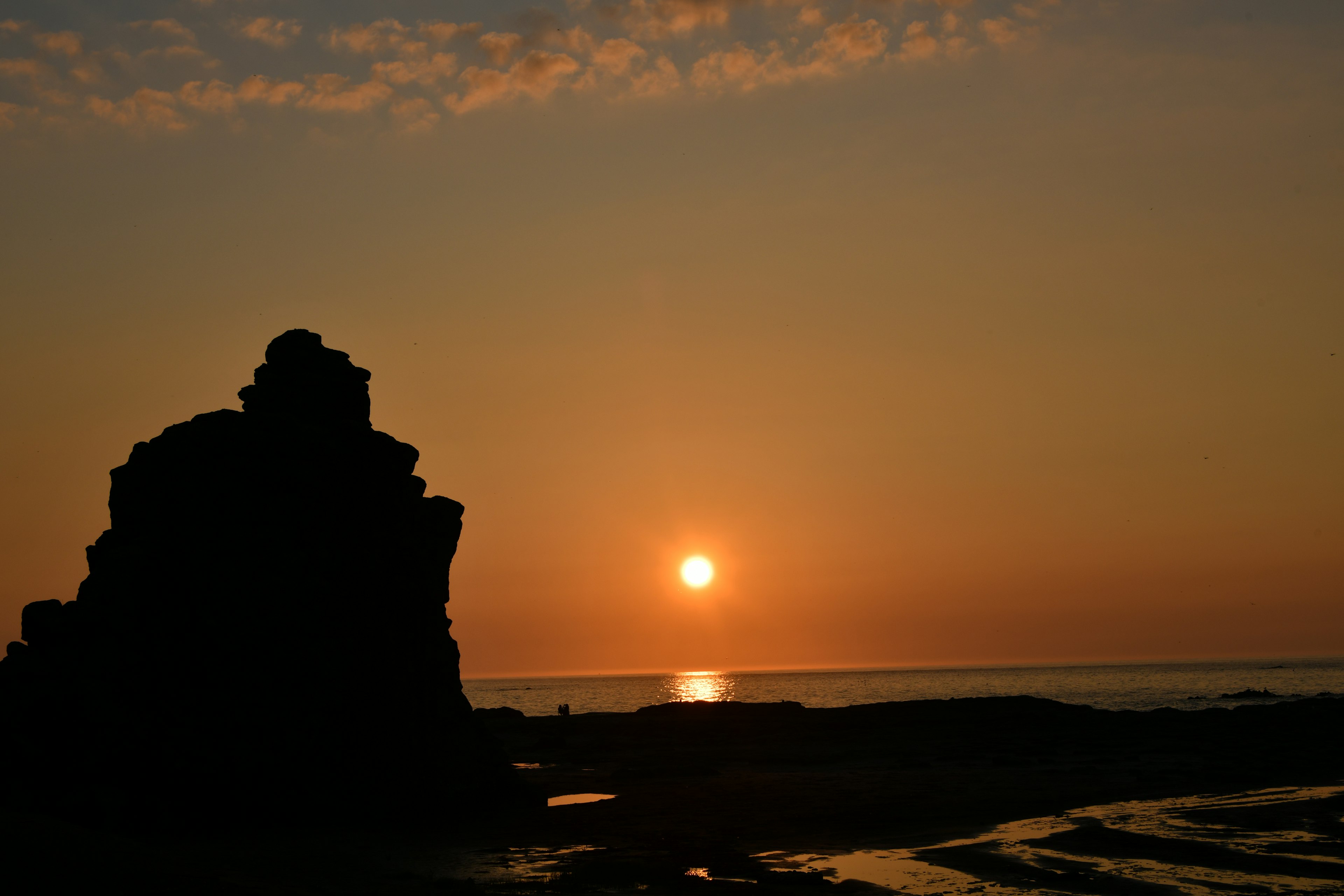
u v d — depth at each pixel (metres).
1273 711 82.62
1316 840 28.67
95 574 31.84
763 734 75.81
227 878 22.19
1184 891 22.39
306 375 38.69
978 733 71.88
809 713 89.69
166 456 34.50
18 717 28.88
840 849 28.23
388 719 34.72
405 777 34.38
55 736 28.95
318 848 28.19
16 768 28.31
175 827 29.44
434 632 37.94
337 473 35.50
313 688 33.06
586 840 30.05
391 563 36.12
